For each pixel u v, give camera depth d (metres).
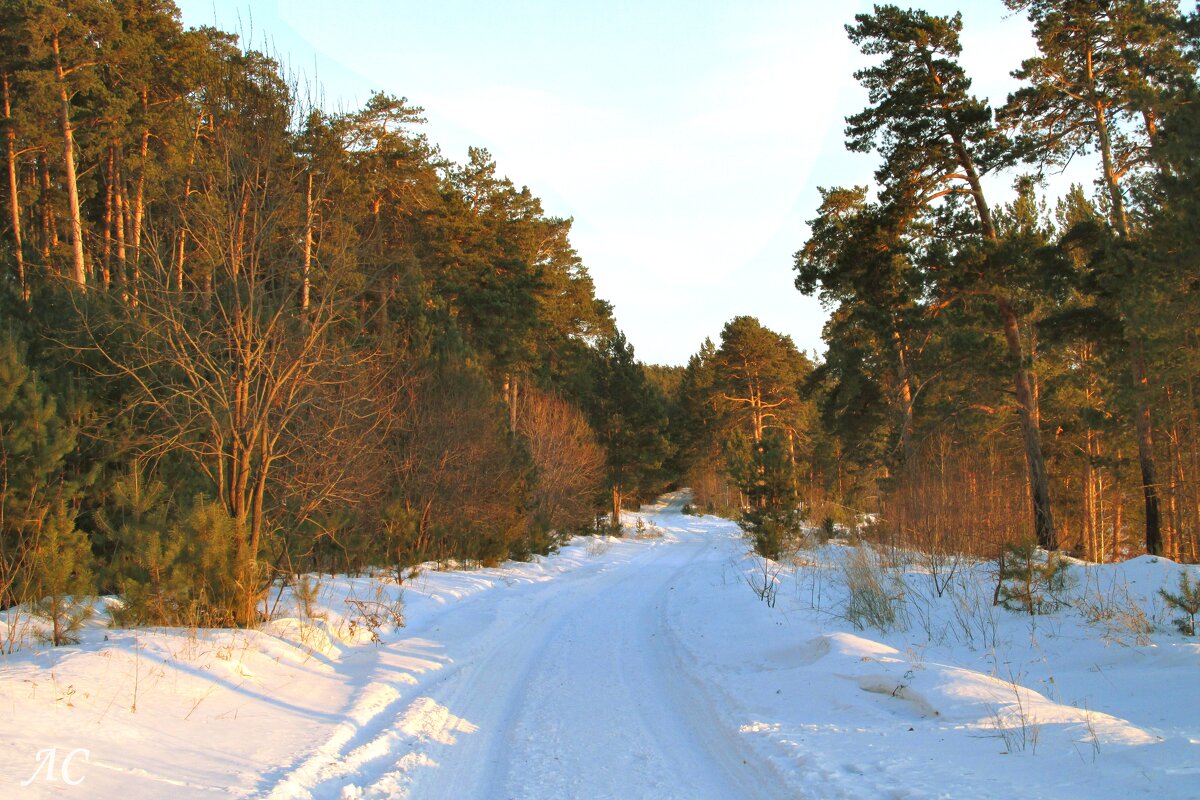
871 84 25.19
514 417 36.38
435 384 22.16
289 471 13.45
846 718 7.06
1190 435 23.58
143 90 22.70
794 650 10.12
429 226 34.44
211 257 10.85
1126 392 21.38
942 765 5.39
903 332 27.42
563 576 23.39
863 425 34.19
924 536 19.23
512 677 9.55
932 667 8.23
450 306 36.31
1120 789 4.50
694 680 9.27
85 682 6.61
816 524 29.14
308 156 12.04
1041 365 32.47
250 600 10.25
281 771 5.37
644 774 5.88
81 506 11.92
